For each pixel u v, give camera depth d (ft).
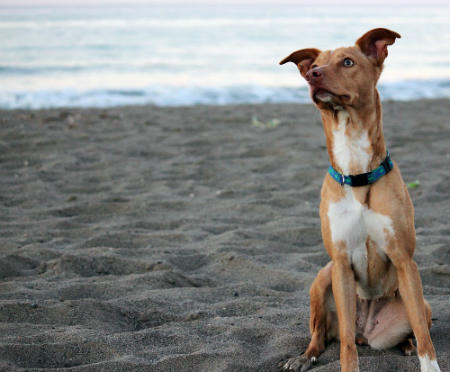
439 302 8.49
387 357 7.45
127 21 94.73
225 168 14.26
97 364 7.29
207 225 10.64
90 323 8.04
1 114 20.57
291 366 7.37
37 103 25.88
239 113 22.34
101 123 19.79
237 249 9.79
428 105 24.39
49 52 47.52
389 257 7.37
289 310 8.32
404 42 60.59
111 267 9.30
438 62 45.01
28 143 16.25
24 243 9.87
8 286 8.71
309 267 9.38
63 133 17.80
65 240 10.02
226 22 92.43
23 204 11.45
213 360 7.40
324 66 7.36
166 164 14.70
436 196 11.80
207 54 48.39
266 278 9.11
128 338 7.74
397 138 17.31
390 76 37.88
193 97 28.58
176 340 7.77
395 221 7.26
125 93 29.43
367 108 7.38
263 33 67.67
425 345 7.13
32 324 7.96
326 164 14.44
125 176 13.58
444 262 9.48
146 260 9.42
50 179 13.24
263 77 36.81
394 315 7.58
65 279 9.00
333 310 7.70
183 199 11.87
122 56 46.21
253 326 7.97
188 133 18.39
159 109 23.39
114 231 10.34
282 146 16.48
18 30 69.05
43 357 7.45
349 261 7.47
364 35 7.50
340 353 7.45
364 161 7.36
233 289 8.81
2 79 34.14
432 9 179.73
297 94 29.68
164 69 39.88
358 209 7.36
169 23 88.12
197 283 9.02
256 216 11.05
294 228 10.43
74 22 89.66
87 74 36.94
